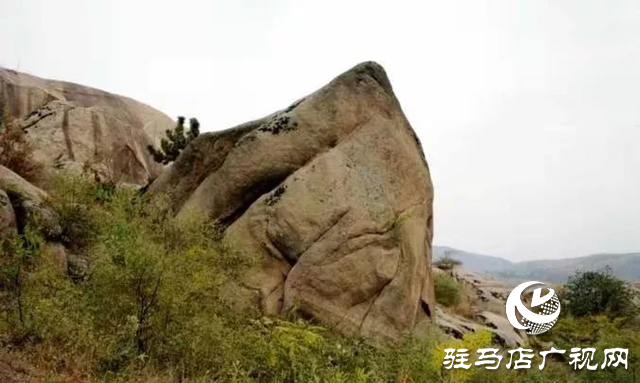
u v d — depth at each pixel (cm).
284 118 1065
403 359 736
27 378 476
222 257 853
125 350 548
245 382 573
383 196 1024
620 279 1889
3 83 1934
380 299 959
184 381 541
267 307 893
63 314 571
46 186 1203
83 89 2245
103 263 598
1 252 628
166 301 586
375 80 1126
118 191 932
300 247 940
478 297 1870
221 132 1126
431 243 1147
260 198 991
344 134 1064
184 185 1123
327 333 855
